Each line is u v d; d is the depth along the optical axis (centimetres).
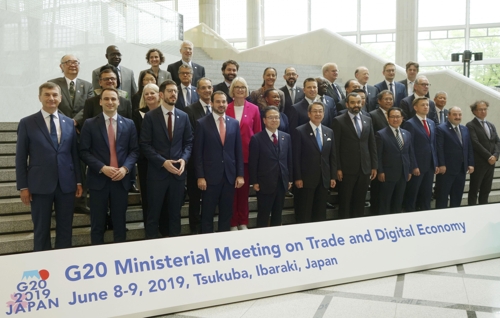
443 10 2012
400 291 363
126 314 313
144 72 570
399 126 630
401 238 412
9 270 298
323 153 529
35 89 726
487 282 381
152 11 977
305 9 2098
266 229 369
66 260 311
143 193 487
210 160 477
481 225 452
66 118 430
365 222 404
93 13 827
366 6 2031
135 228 498
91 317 305
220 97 477
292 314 322
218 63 1159
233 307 336
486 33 1958
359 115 557
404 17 1446
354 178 546
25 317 294
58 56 762
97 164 424
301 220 533
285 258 367
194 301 331
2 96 683
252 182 502
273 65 1170
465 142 627
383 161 569
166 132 458
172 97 454
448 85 953
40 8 734
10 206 491
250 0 1905
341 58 1146
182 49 701
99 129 436
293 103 625
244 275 351
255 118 532
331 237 387
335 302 343
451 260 427
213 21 1778
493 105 877
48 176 407
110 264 319
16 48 699
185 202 574
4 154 571
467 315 317
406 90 712
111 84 488
